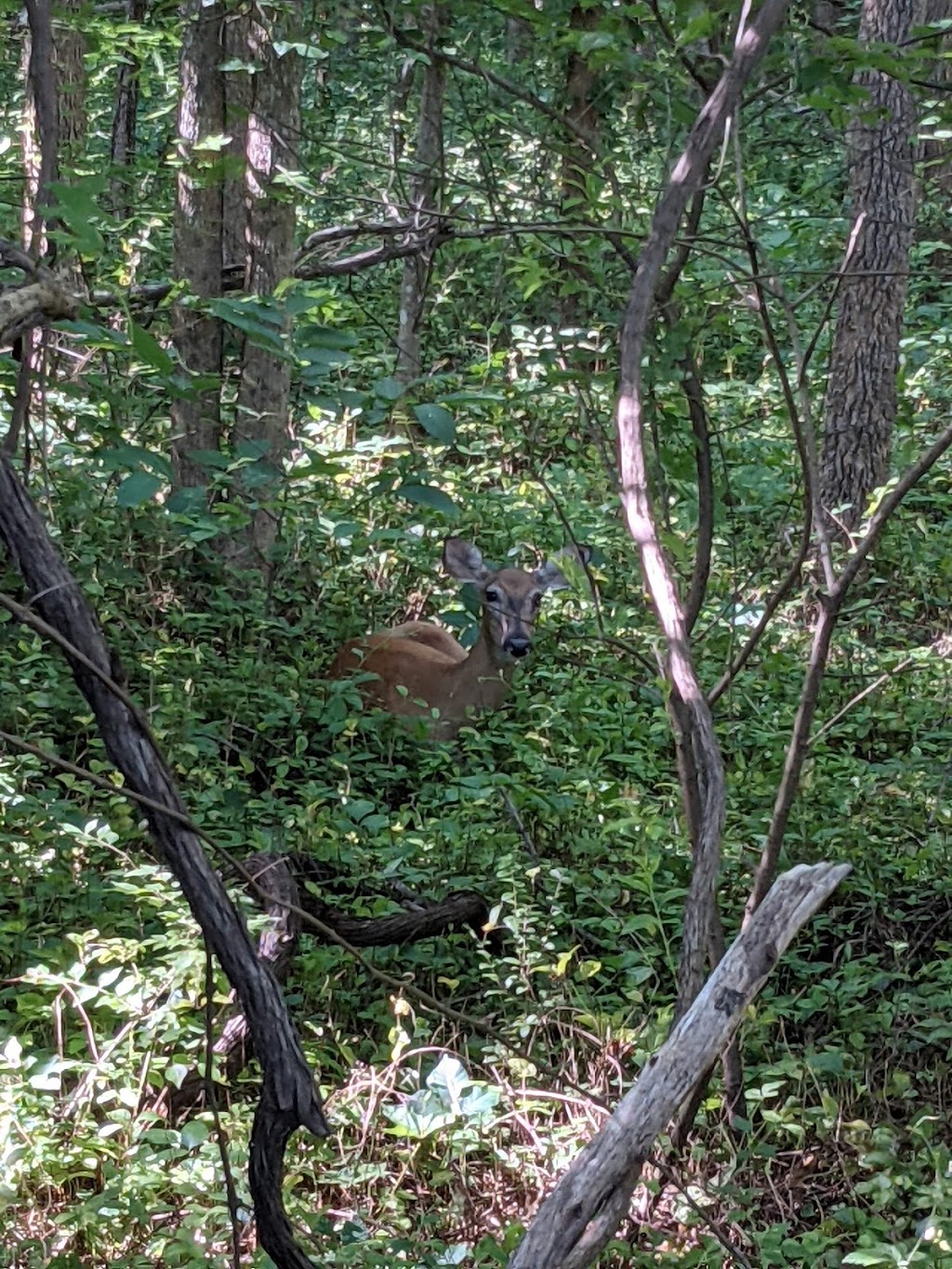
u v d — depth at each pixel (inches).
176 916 181.6
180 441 339.3
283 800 249.3
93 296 315.9
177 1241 142.7
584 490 396.8
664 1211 166.4
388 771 272.1
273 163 329.7
